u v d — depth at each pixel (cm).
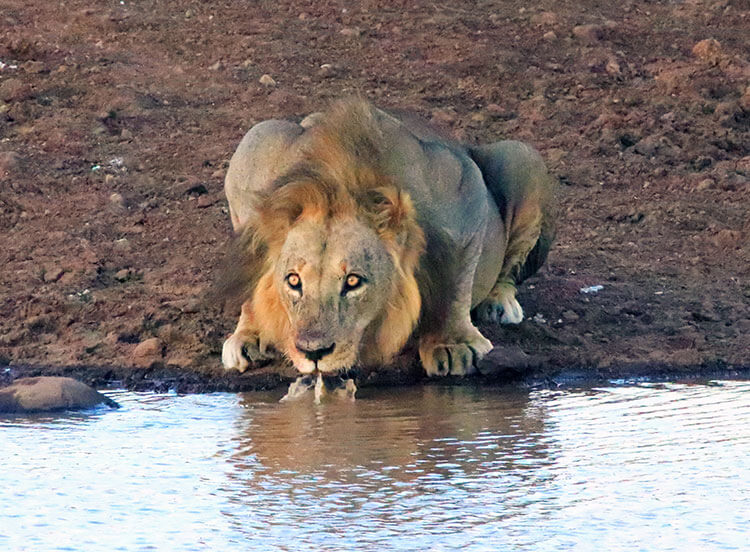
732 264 1576
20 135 1911
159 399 1171
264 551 777
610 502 862
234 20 2436
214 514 843
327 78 2184
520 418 1086
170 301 1395
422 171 1163
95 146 1892
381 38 2377
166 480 916
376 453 979
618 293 1466
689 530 813
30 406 1123
